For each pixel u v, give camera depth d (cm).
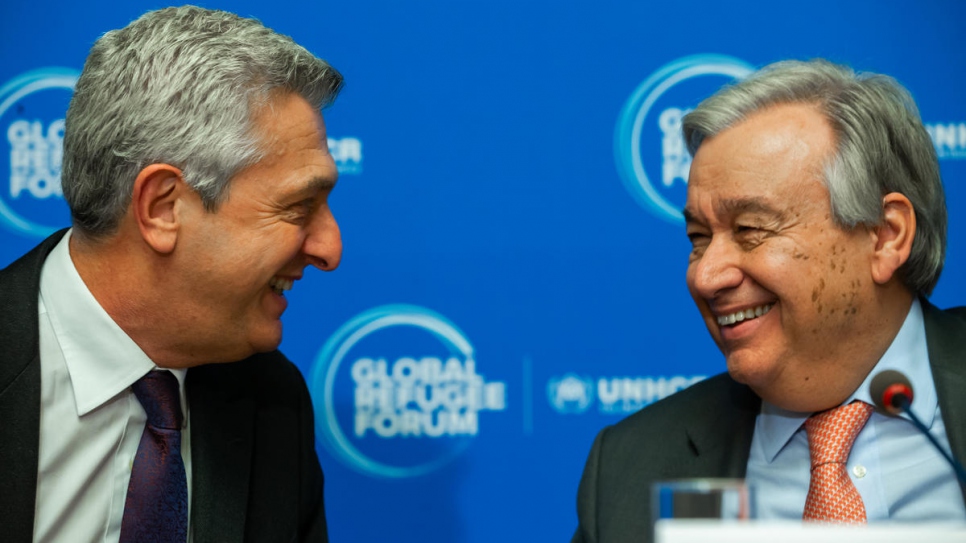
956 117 577
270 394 499
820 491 428
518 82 583
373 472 585
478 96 582
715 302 435
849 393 439
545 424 582
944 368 438
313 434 517
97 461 436
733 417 476
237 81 417
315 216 449
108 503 441
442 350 582
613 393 581
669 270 581
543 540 581
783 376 432
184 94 413
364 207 581
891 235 427
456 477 583
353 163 581
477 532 582
